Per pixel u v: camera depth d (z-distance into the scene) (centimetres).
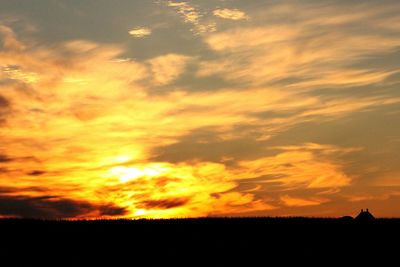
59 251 7181
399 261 6906
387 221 8494
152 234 7925
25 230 7894
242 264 6794
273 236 7900
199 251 7294
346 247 7425
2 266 6575
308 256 7075
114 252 7212
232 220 8600
